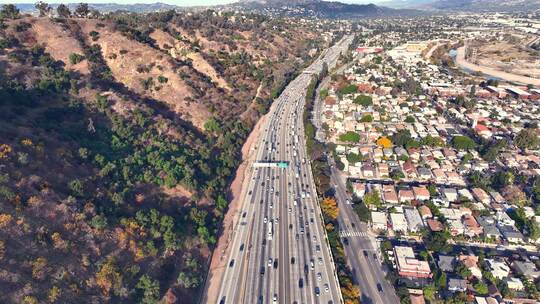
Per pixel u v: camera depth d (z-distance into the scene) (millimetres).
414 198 179875
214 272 137875
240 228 161250
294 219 167250
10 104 168250
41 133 156000
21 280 99312
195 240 145875
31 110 174250
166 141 193875
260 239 154625
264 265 140875
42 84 190500
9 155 130875
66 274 107875
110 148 176000
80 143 166625
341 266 139125
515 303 126438
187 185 167625
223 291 129375
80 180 140625
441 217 166500
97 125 188750
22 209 115938
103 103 198375
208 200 170250
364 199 177250
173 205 159000
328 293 128625
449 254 147750
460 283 131250
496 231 157500
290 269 138875
